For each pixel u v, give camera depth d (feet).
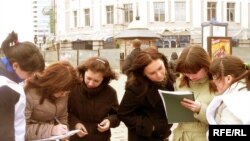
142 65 13.64
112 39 183.93
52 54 168.35
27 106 12.48
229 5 186.50
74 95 14.70
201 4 180.75
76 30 203.00
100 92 14.75
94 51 156.66
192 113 12.81
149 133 13.76
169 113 12.84
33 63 10.90
